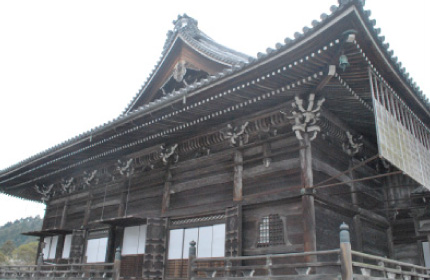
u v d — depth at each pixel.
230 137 13.72
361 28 8.41
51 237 21.83
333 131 12.86
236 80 11.02
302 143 11.76
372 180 15.40
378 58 9.48
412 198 14.42
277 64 10.01
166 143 16.08
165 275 14.23
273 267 9.39
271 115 12.47
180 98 12.41
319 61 9.63
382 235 14.91
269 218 11.99
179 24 18.11
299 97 11.41
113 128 15.11
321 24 8.50
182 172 15.54
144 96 19.64
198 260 10.92
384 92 10.73
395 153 10.15
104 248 17.52
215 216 13.65
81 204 20.47
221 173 14.05
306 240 10.59
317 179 11.78
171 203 15.40
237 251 11.94
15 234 116.31
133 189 17.38
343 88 10.75
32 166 20.38
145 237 15.52
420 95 11.76
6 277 19.17
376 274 13.57
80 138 16.47
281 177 12.12
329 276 8.38
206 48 16.75
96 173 19.89
